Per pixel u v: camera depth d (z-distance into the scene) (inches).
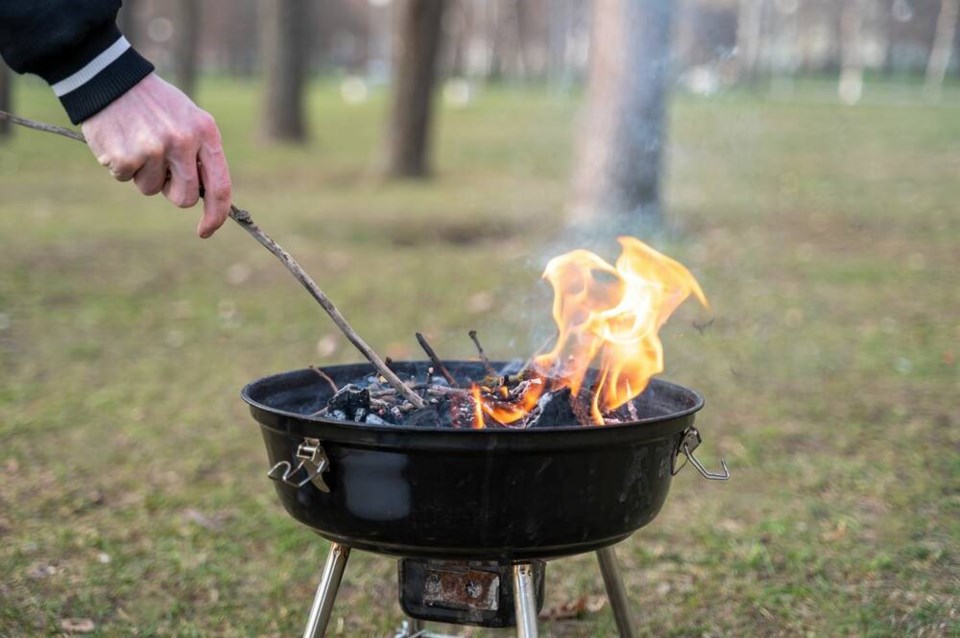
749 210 393.7
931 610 108.1
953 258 307.0
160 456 154.0
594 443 68.9
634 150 319.3
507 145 682.2
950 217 380.8
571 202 337.4
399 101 505.7
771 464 151.5
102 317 234.2
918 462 149.9
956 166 537.3
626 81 316.8
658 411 87.4
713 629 108.5
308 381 89.7
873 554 122.3
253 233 74.0
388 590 118.3
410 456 68.2
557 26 1576.0
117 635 105.5
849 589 114.5
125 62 66.1
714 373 197.2
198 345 213.9
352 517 71.4
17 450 153.7
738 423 169.2
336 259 305.7
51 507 134.9
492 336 216.8
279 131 665.6
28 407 173.2
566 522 70.8
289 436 72.2
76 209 386.6
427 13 499.2
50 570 117.6
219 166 68.1
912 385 188.4
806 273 286.8
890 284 274.4
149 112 66.1
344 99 1173.1
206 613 111.3
